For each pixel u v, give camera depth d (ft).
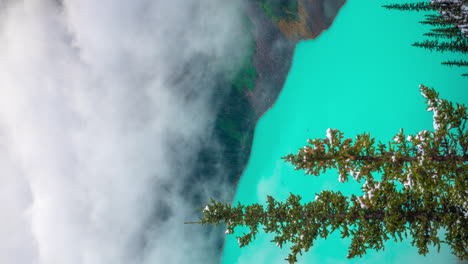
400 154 42.27
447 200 48.52
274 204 59.62
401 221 49.55
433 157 41.45
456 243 47.65
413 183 41.78
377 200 49.93
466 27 52.80
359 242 52.85
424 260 95.09
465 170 40.29
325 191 57.41
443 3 52.03
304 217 57.72
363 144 43.88
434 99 43.60
